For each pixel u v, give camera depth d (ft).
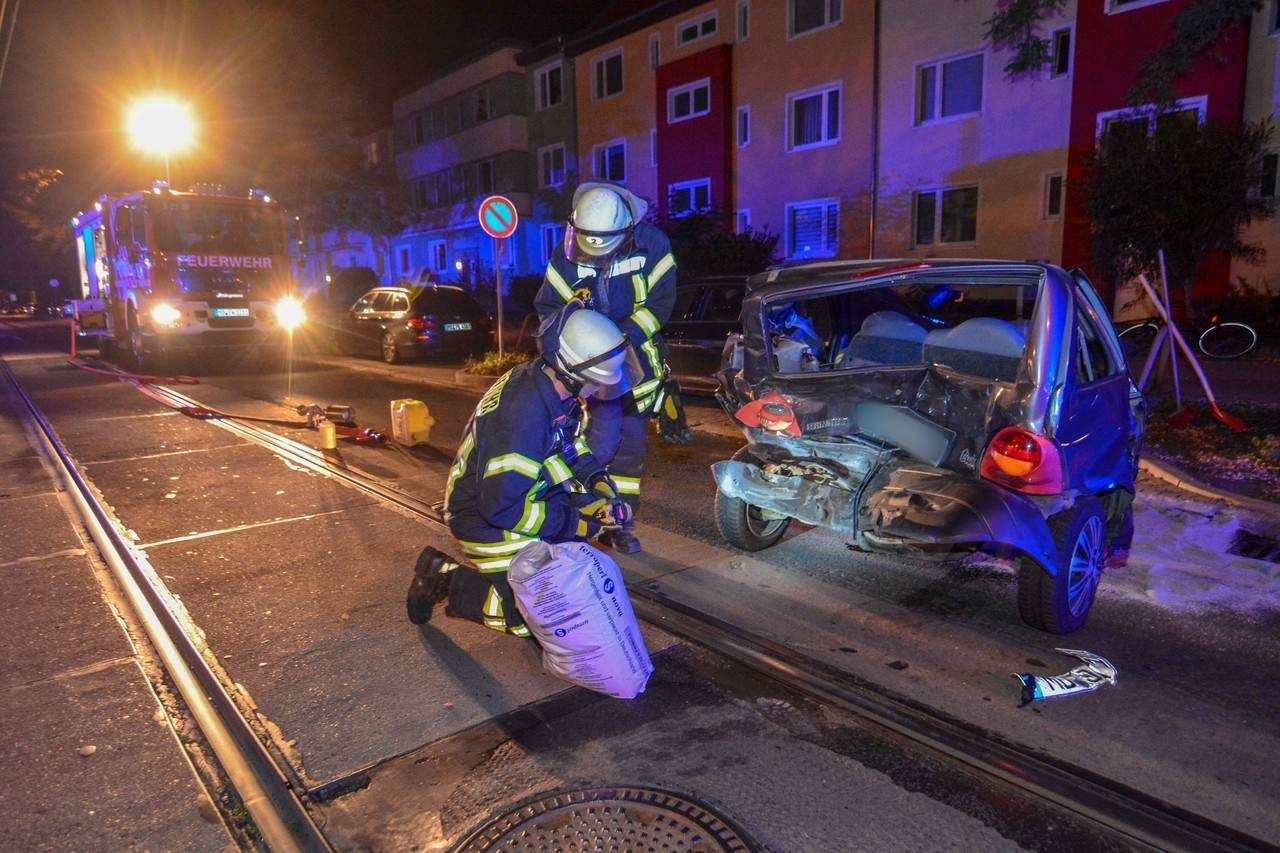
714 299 31.17
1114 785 9.32
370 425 31.32
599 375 9.77
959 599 14.43
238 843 8.55
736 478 15.37
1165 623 13.42
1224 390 32.37
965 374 13.55
